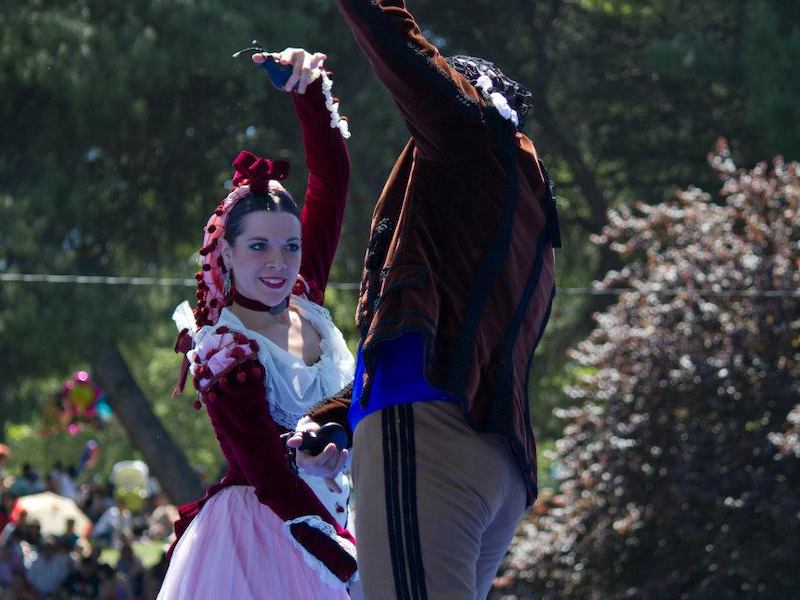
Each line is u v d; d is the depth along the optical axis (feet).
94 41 123.54
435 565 17.62
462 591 17.66
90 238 135.13
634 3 166.61
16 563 137.28
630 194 174.81
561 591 103.71
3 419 137.90
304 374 24.06
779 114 138.31
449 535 17.66
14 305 120.57
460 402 17.71
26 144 130.21
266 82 131.23
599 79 166.50
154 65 122.01
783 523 92.43
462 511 17.75
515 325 18.62
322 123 25.99
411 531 17.67
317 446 19.65
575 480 106.32
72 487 199.11
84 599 138.10
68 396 172.55
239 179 24.48
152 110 132.98
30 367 127.44
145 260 139.33
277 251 24.03
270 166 24.49
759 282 102.94
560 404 170.50
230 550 23.81
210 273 24.35
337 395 20.43
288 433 23.48
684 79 156.04
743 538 97.35
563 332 167.53
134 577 138.82
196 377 23.17
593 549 103.04
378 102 135.23
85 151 130.62
